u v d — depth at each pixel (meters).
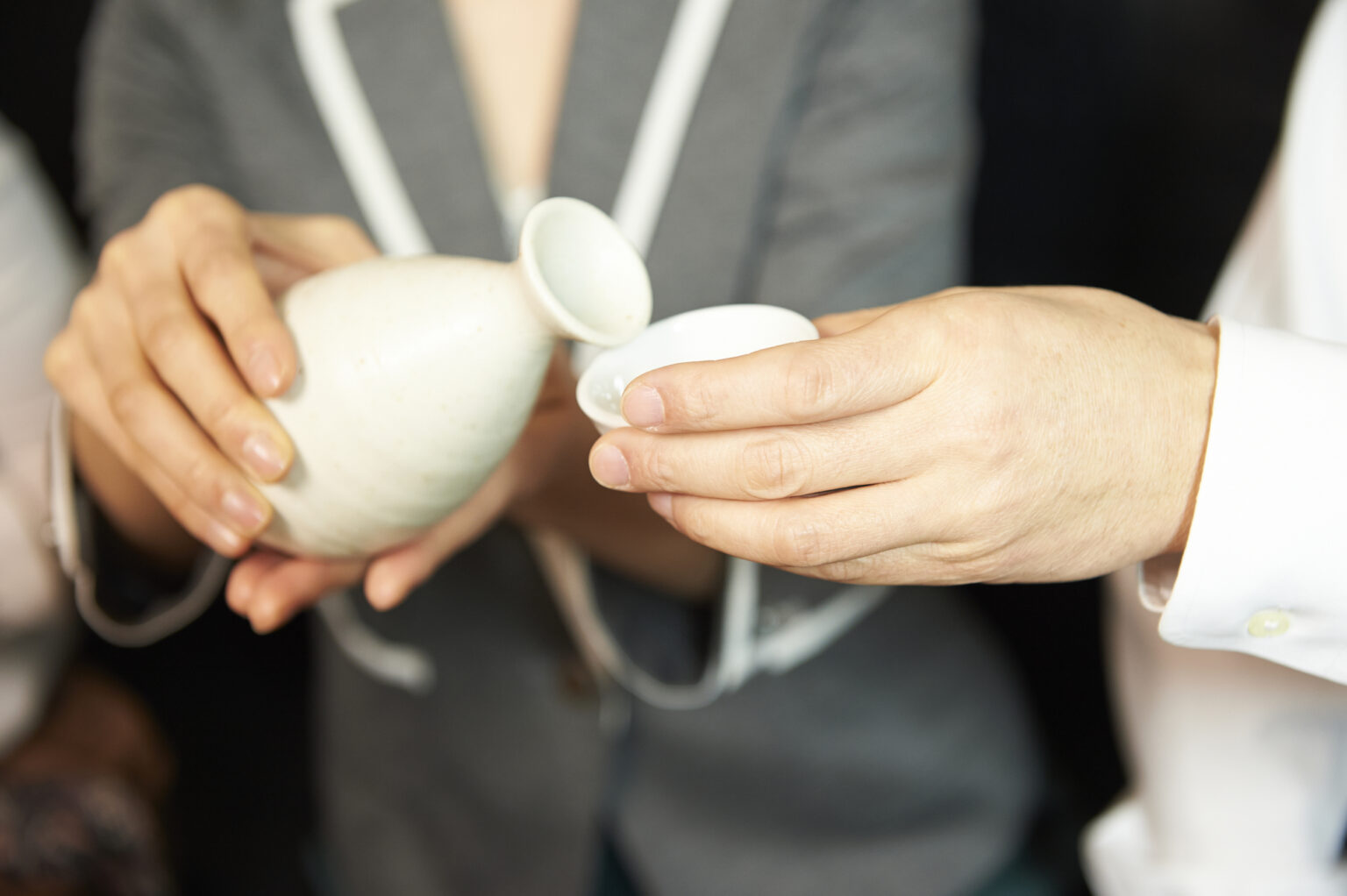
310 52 0.69
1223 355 0.47
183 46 0.71
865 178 0.70
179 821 1.23
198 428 0.51
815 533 0.46
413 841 0.81
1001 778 0.79
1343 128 0.59
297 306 0.51
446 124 0.69
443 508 0.52
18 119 1.24
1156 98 1.14
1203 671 0.61
